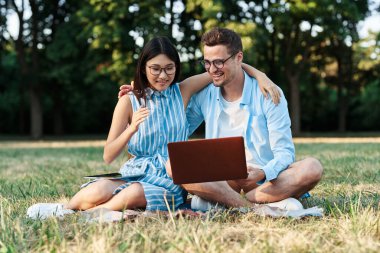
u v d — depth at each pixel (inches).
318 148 432.8
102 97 1060.5
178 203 134.5
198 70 769.6
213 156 119.6
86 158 362.3
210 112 142.1
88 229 109.0
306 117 1159.6
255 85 140.2
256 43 683.4
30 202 156.8
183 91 143.4
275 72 858.8
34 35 861.8
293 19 763.4
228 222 120.0
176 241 98.4
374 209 129.6
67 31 792.3
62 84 909.2
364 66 991.0
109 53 748.0
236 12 759.1
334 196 158.1
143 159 137.7
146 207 129.9
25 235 107.6
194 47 756.0
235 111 138.9
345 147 434.6
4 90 1130.0
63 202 157.5
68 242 100.8
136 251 95.7
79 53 812.0
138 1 703.7
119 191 131.3
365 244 98.0
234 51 131.8
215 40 130.6
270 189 130.0
